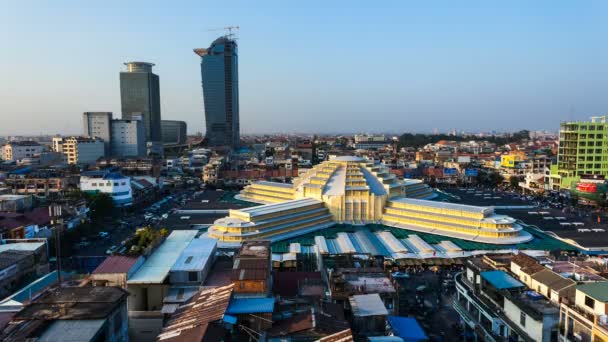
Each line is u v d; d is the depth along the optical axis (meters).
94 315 49.97
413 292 103.31
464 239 143.62
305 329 51.25
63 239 126.75
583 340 53.34
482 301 71.44
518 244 137.12
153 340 65.31
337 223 168.00
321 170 194.00
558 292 61.94
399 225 162.62
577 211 196.88
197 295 62.81
